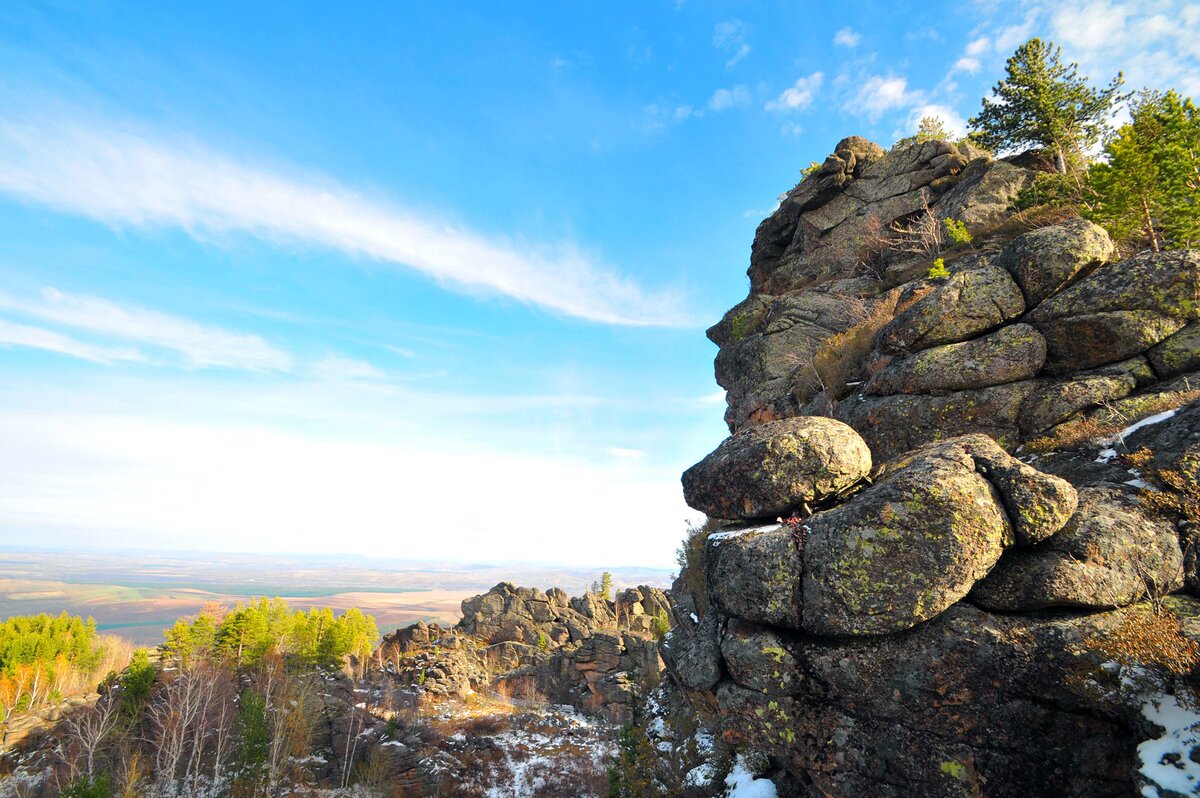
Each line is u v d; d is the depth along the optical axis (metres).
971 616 8.46
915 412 15.20
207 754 57.09
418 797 56.12
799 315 30.56
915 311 15.97
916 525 8.62
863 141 41.06
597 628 107.62
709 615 12.21
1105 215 21.61
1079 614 8.07
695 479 11.86
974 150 36.31
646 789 18.72
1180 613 7.85
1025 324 14.46
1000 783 7.83
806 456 10.27
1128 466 10.22
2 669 78.94
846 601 8.78
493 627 107.94
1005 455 9.36
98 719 57.06
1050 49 34.81
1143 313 12.84
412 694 79.25
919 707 8.41
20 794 48.94
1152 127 21.48
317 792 54.41
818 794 10.35
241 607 97.12
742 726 9.86
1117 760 7.16
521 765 62.72
